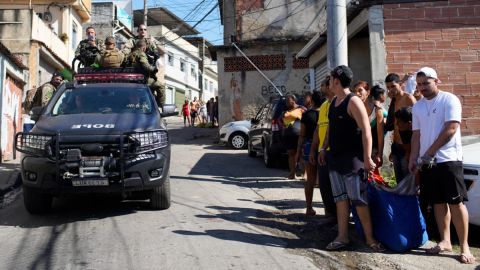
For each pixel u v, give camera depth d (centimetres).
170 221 638
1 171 1068
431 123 499
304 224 637
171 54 4178
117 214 680
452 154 487
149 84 973
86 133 619
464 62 955
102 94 771
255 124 1356
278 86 1883
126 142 622
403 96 636
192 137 2095
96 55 1012
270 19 1889
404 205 521
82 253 509
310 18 1873
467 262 479
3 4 2242
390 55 967
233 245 538
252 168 1159
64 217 670
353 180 512
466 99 948
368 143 498
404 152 617
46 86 1055
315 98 739
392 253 513
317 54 1459
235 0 1942
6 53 1205
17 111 1391
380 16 973
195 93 4847
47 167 610
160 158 645
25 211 716
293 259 495
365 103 635
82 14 2509
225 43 2038
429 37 962
